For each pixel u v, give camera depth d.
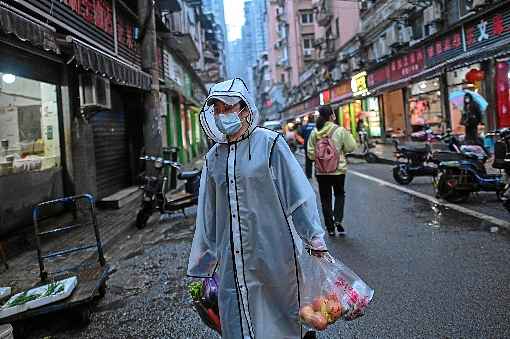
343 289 2.25
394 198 8.77
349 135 6.03
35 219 4.48
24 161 7.08
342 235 6.10
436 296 3.81
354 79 26.53
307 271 2.24
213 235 2.33
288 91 60.22
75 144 8.34
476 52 13.67
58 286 3.84
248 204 2.12
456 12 15.20
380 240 5.73
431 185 10.16
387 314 3.53
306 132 11.57
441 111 16.58
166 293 4.41
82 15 8.78
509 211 6.35
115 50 10.98
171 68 20.02
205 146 37.78
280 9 67.00
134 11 12.62
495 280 4.08
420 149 10.32
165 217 8.64
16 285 4.45
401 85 19.55
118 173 11.41
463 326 3.25
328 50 33.84
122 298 4.34
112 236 6.77
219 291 2.19
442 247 5.24
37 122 7.66
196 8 31.94
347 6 29.03
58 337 3.55
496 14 12.77
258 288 2.12
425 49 17.23
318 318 2.14
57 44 6.26
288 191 2.17
